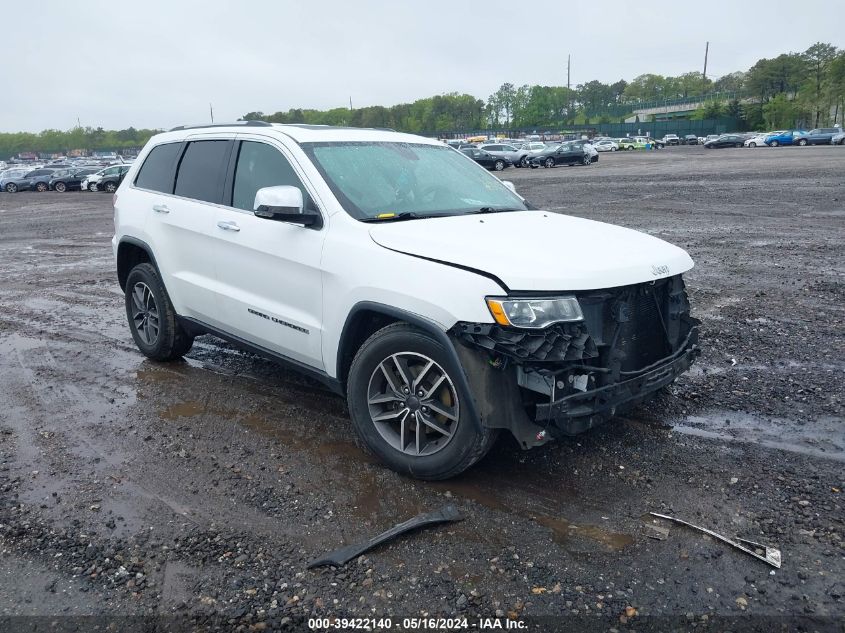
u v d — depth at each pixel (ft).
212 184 16.55
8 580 10.14
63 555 10.71
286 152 14.73
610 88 571.28
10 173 132.05
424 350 11.82
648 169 109.40
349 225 13.15
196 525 11.43
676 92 588.09
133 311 19.92
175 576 10.14
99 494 12.51
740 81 489.26
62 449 14.42
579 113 513.04
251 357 20.12
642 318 12.36
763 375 17.24
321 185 13.82
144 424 15.56
